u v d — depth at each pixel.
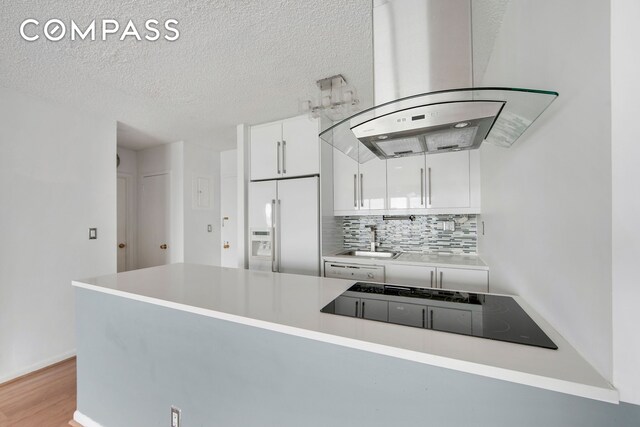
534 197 1.01
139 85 2.12
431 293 1.35
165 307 1.30
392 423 0.83
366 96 2.38
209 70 1.93
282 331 0.96
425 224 2.88
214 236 4.11
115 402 1.49
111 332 1.50
